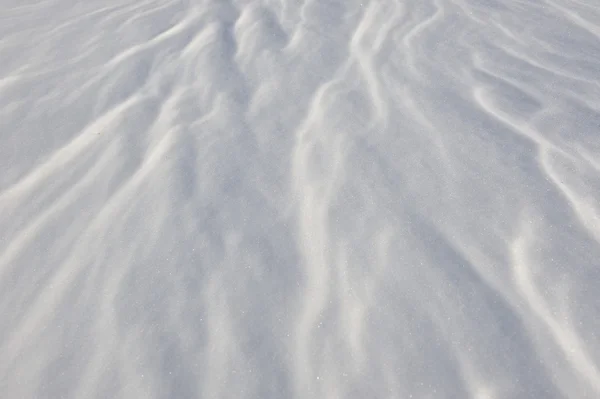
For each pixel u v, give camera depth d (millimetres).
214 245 1742
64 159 2123
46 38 3018
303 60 2779
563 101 2475
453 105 2432
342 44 2939
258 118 2338
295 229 1797
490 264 1647
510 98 2498
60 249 1753
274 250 1724
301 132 2250
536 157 2096
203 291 1600
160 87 2559
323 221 1817
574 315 1486
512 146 2160
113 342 1475
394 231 1769
